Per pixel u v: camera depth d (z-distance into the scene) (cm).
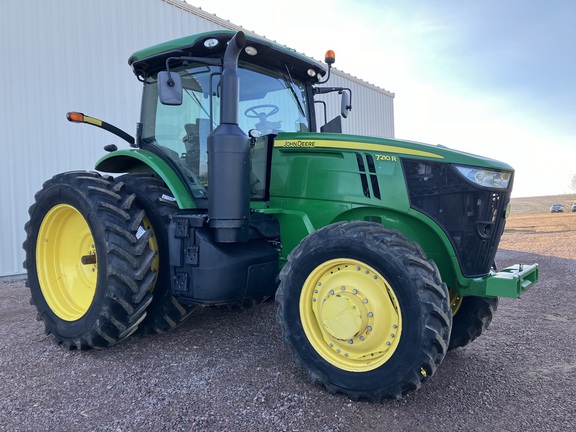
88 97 686
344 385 233
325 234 246
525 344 334
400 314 222
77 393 243
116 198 305
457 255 265
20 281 624
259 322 378
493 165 268
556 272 655
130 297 294
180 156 337
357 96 1211
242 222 278
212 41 300
